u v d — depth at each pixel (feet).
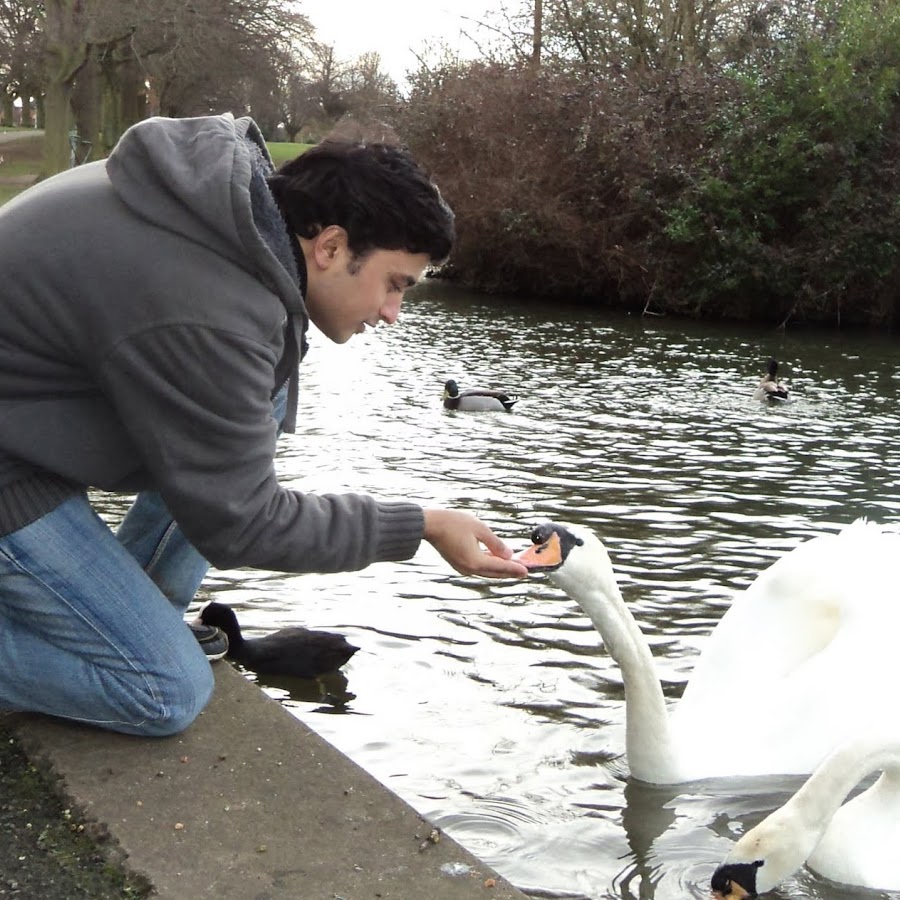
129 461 10.17
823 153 77.92
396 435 35.99
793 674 15.19
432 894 9.13
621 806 13.74
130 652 10.51
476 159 88.74
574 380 49.80
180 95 123.54
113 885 9.14
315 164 9.45
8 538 10.11
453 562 10.85
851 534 16.33
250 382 9.27
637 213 83.66
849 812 12.60
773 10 86.63
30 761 10.76
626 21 92.94
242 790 10.33
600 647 18.83
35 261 9.33
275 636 17.83
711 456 34.65
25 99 168.14
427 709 16.40
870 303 81.51
